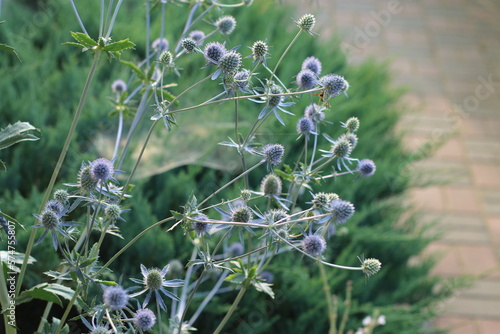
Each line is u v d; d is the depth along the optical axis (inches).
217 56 36.5
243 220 36.2
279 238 35.8
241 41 70.0
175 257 49.5
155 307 46.8
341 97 66.0
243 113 61.5
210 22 42.1
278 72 68.8
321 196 36.4
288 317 51.8
